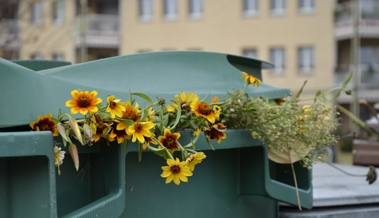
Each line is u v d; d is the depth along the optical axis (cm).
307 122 225
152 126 175
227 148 207
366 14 2842
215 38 2962
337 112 236
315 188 294
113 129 174
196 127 194
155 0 3053
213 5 2959
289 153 228
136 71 213
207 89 224
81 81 197
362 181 323
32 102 171
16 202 162
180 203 205
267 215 243
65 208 181
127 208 192
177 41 3025
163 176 180
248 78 213
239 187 223
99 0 3272
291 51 2891
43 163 158
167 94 209
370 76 2852
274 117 213
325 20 2858
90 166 189
